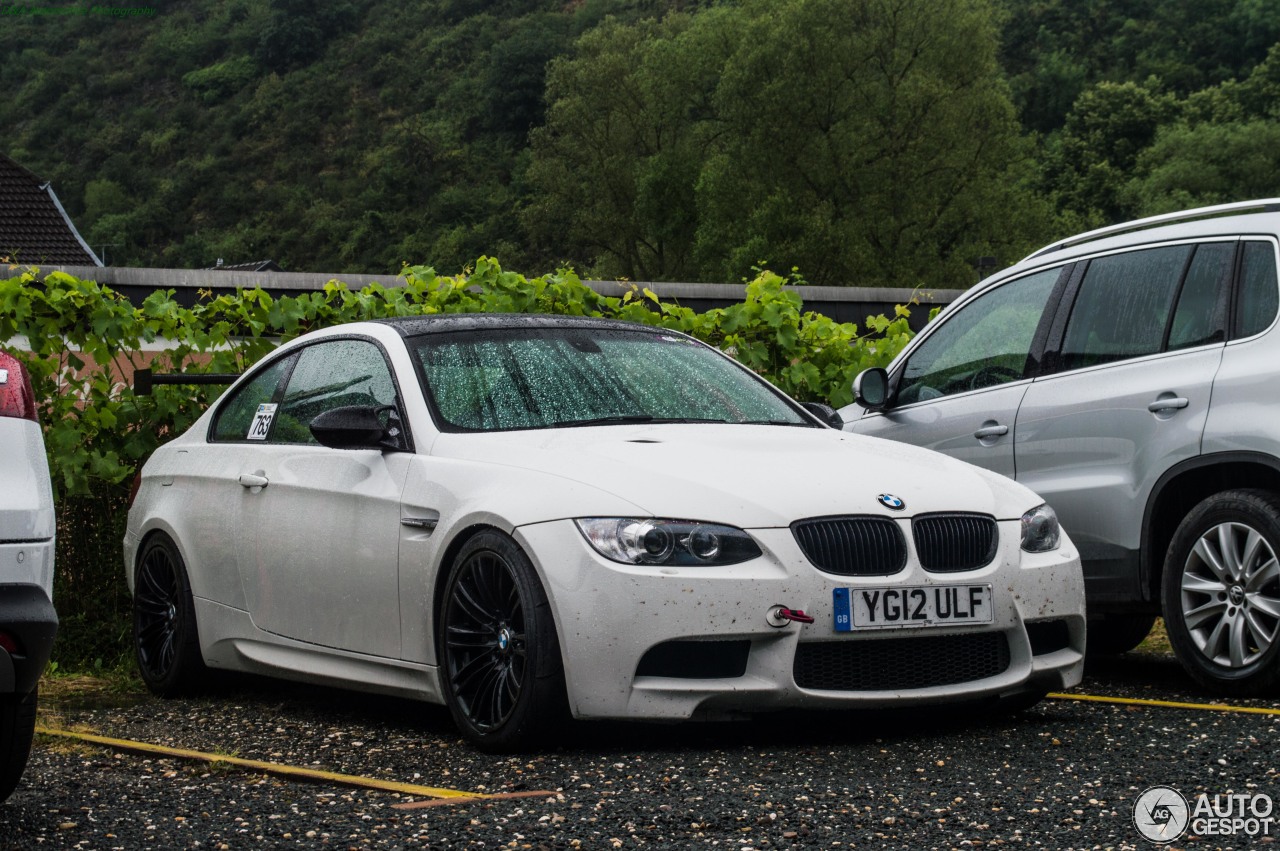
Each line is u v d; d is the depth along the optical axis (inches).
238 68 6235.2
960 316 256.8
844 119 2347.4
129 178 5861.2
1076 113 3838.6
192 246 5388.8
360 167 5492.1
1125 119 3663.9
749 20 2564.0
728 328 332.5
